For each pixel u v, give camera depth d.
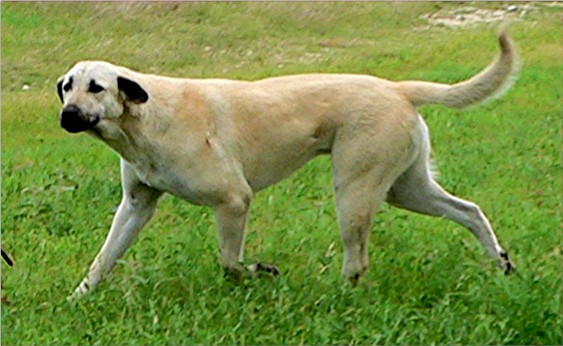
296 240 9.23
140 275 8.01
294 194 11.02
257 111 8.24
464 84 8.34
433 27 23.70
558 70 17.92
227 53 22.06
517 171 11.98
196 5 24.23
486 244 8.51
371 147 8.17
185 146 7.98
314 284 7.91
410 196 8.61
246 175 8.30
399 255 8.59
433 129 14.13
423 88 8.41
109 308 7.64
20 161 13.09
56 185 11.30
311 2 24.47
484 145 13.27
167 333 7.15
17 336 7.25
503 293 7.43
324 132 8.33
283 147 8.30
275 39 22.86
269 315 7.36
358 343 6.93
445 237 9.26
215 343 6.98
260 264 8.20
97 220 10.16
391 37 23.06
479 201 10.87
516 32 21.56
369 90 8.30
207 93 8.19
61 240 9.53
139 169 8.12
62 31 22.81
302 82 8.44
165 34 22.91
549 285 7.66
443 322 7.07
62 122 7.69
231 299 7.55
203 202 8.13
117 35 22.81
